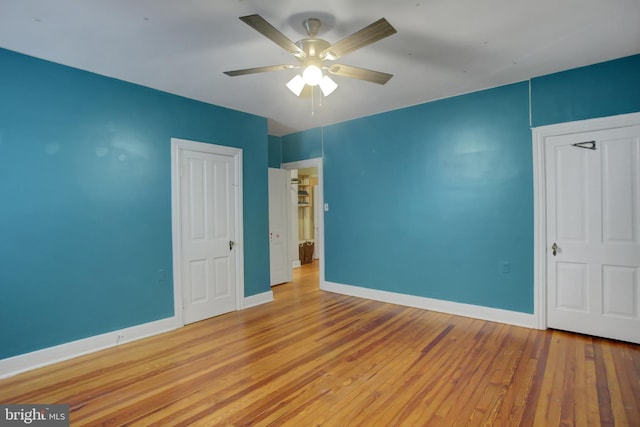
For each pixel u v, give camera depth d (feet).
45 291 9.13
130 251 10.83
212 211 13.17
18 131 8.75
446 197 12.98
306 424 6.40
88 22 7.33
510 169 11.51
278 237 18.74
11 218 8.63
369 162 15.25
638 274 9.55
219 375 8.34
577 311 10.50
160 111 11.60
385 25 5.98
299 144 18.17
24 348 8.76
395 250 14.49
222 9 6.91
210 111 13.15
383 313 13.12
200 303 12.67
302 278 20.29
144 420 6.59
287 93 12.06
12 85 8.66
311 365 8.79
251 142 14.73
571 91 10.35
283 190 19.04
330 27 7.72
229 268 13.71
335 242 16.70
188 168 12.43
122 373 8.52
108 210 10.36
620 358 8.79
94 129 10.08
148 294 11.22
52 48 8.53
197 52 8.84
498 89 11.69
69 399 7.36
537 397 7.13
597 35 8.25
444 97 12.84
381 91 12.09
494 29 7.92
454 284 12.85
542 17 7.41
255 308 14.16
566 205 10.60
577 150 10.38
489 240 12.00
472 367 8.51
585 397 7.08
